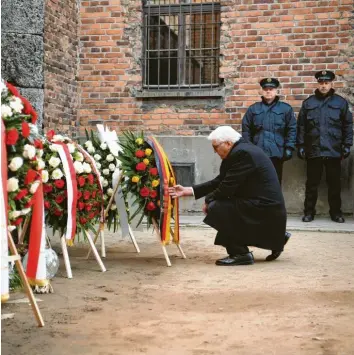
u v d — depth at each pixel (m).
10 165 3.79
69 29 10.02
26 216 4.39
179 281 5.42
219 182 6.33
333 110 9.00
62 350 3.53
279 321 4.10
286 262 6.31
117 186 6.46
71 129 10.16
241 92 9.88
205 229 8.72
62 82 9.80
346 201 9.48
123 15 10.24
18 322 4.11
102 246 6.66
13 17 9.01
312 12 9.59
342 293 4.89
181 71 10.25
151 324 4.05
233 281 5.39
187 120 10.08
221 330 3.90
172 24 10.26
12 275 4.96
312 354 3.42
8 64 9.02
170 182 6.29
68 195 5.47
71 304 4.61
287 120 9.09
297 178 9.62
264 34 9.77
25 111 4.00
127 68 10.26
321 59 9.59
